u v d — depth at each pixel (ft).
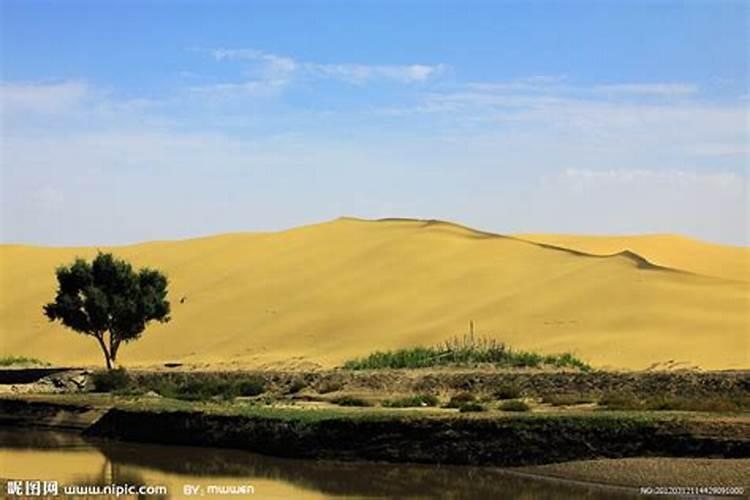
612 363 299.17
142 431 206.18
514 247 419.33
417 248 428.15
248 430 191.21
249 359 350.23
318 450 179.42
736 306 330.75
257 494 151.74
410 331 353.92
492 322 347.36
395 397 235.20
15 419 238.48
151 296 311.47
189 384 264.31
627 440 161.79
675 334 315.99
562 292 359.87
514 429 168.55
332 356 343.05
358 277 409.90
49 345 394.52
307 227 494.18
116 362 373.20
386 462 173.06
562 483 155.53
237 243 474.90
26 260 478.18
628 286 352.69
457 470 165.99
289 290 408.87
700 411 187.62
